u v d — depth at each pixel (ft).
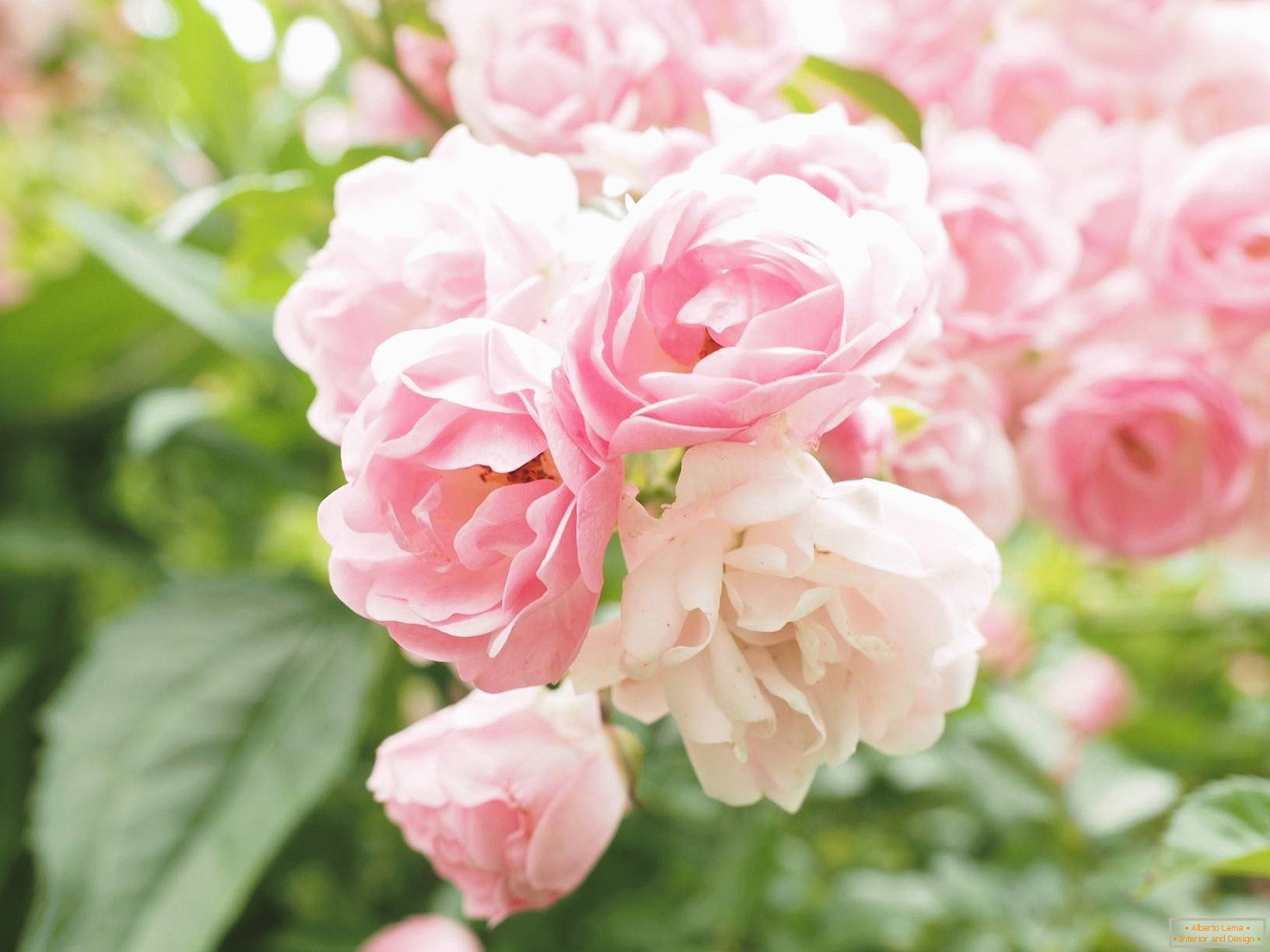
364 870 1.39
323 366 0.68
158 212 1.88
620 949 1.30
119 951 0.85
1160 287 0.99
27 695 1.41
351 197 0.68
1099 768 1.24
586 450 0.55
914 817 1.49
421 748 0.74
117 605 1.65
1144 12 1.04
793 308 0.56
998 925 1.21
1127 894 1.17
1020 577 1.52
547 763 0.71
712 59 0.82
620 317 0.56
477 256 0.63
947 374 0.82
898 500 0.61
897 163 0.65
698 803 1.25
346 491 0.58
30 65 1.98
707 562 0.59
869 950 1.32
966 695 0.66
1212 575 1.56
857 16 1.03
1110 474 1.07
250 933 1.36
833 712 0.63
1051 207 0.95
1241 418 0.99
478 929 1.24
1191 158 1.00
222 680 1.00
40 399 1.47
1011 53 1.03
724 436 0.57
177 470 1.67
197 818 0.92
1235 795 0.70
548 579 0.54
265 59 1.41
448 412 0.55
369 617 0.57
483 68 0.84
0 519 1.41
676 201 0.56
